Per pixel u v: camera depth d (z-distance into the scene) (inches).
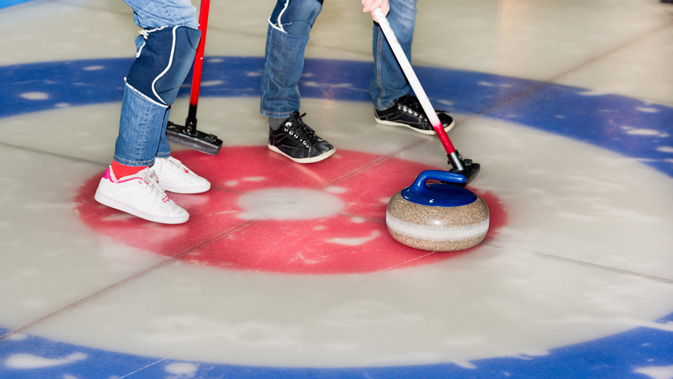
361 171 141.2
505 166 143.1
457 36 226.2
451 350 91.3
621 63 204.1
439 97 179.2
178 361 88.4
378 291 103.1
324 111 170.6
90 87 181.9
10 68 192.5
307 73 194.5
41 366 87.4
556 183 136.3
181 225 120.4
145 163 119.9
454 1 265.6
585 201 129.8
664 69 199.5
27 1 256.4
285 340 92.5
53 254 110.8
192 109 142.8
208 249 113.3
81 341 91.9
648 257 112.7
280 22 134.9
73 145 149.3
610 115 169.5
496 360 89.7
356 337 93.4
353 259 111.3
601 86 187.3
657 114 170.1
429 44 218.5
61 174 136.6
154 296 101.2
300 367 87.7
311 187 134.6
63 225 119.0
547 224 121.9
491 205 128.1
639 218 124.2
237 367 87.5
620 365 89.1
